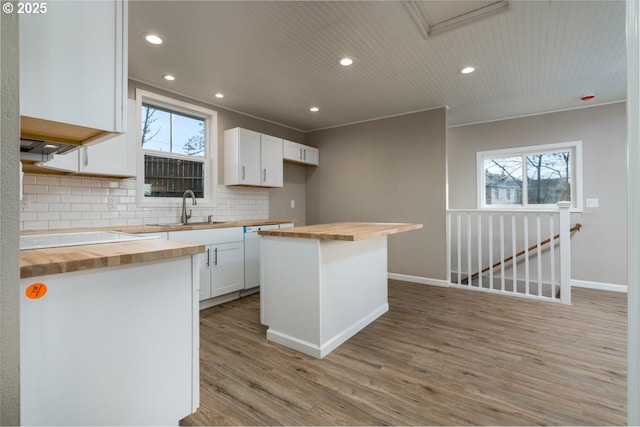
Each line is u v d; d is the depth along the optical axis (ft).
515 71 10.07
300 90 11.62
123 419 3.92
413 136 14.17
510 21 7.39
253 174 13.48
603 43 8.37
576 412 5.19
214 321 9.36
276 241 7.87
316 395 5.69
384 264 10.16
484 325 8.97
